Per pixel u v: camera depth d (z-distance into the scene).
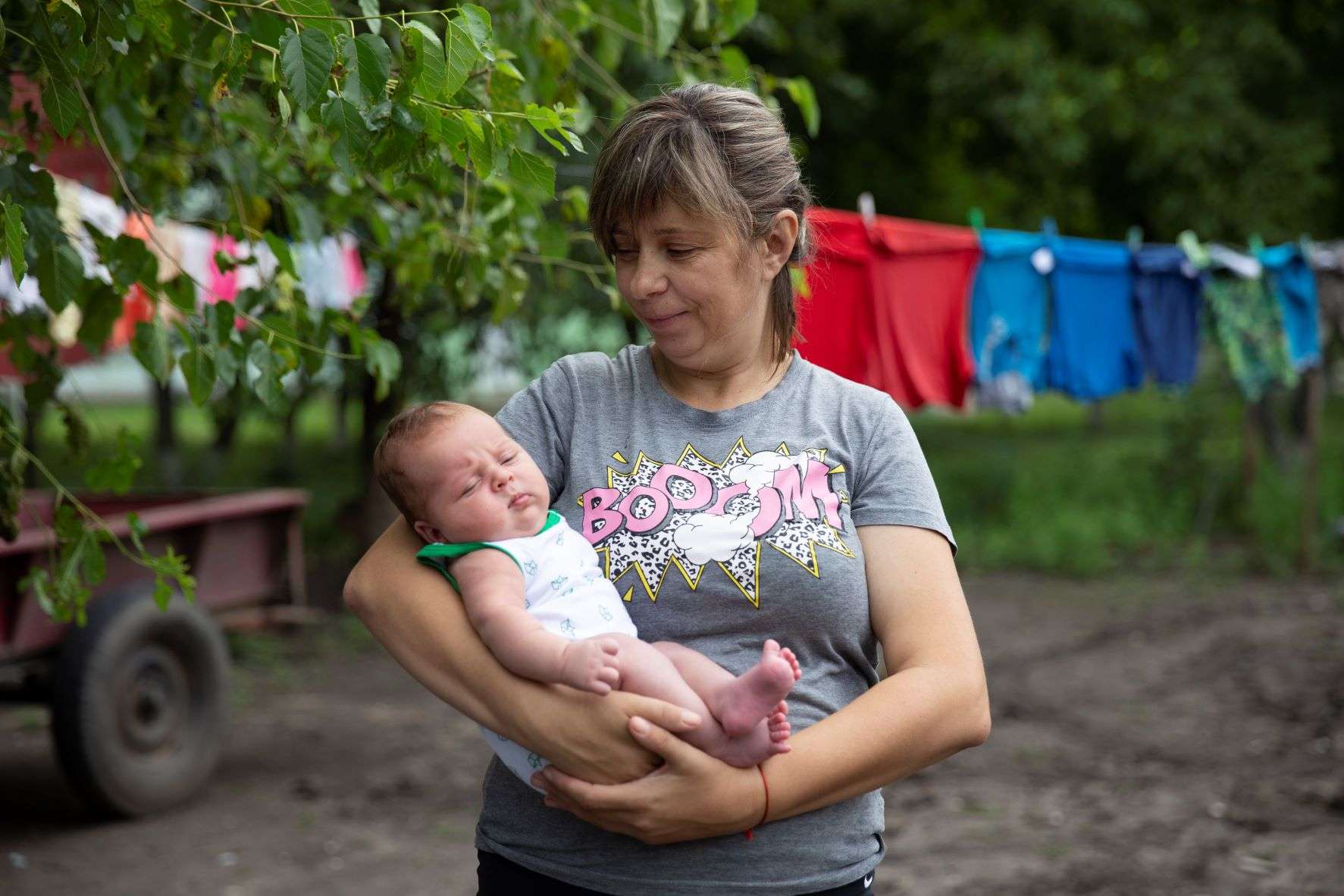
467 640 1.76
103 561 2.70
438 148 2.04
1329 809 5.29
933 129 15.97
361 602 1.87
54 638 5.22
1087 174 15.71
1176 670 7.81
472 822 5.47
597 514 1.85
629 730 1.65
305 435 20.27
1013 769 6.02
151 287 2.64
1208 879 4.60
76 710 5.16
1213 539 12.11
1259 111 15.37
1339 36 15.67
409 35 1.82
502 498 1.84
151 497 6.88
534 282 9.21
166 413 14.07
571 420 1.96
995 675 7.87
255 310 2.77
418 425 1.88
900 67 15.59
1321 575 10.41
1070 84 14.59
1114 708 7.04
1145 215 15.77
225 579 6.04
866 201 5.48
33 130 2.66
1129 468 14.63
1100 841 5.03
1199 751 6.20
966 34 14.77
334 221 3.27
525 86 3.10
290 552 6.47
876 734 1.69
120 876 4.79
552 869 1.79
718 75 3.53
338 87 1.87
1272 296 7.99
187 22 2.52
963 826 5.27
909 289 5.80
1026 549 11.73
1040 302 6.63
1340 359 10.69
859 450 1.88
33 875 4.79
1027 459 16.55
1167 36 15.77
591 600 1.77
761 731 1.65
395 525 1.97
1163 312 7.34
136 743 5.42
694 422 1.88
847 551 1.80
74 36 1.97
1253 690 7.24
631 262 1.81
